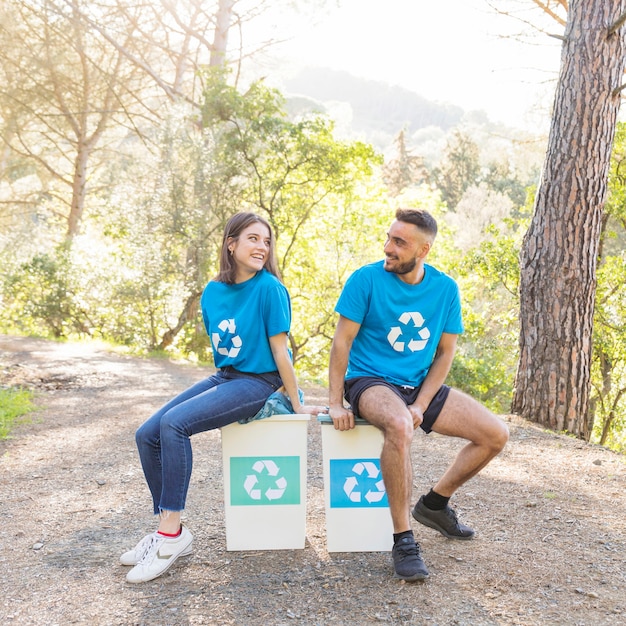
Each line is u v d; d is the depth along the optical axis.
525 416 6.37
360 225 15.98
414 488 4.06
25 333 16.05
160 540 2.85
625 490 4.07
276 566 2.93
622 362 11.80
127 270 13.50
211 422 2.90
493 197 33.25
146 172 14.44
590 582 2.77
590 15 6.11
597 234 6.29
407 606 2.56
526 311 6.42
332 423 2.97
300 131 14.12
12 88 17.77
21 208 23.27
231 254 3.06
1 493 3.99
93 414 6.44
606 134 6.20
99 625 2.45
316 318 16.42
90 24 16.61
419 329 3.02
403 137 44.94
